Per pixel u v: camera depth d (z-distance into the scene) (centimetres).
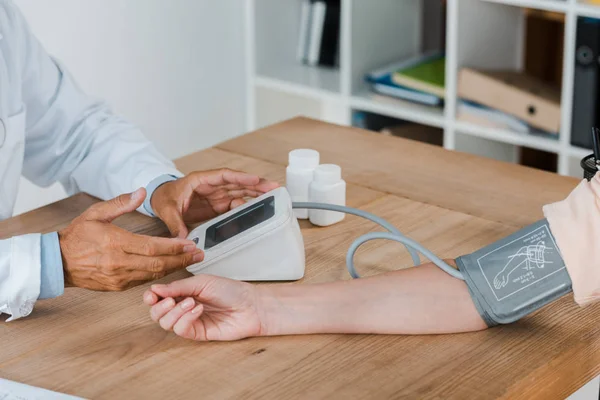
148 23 312
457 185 158
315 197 142
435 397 100
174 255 119
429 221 143
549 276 113
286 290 115
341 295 115
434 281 116
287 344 111
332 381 103
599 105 257
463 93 288
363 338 112
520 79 290
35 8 279
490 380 103
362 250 134
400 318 113
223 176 142
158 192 146
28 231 143
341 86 315
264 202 132
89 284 121
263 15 334
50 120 166
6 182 158
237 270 126
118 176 155
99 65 302
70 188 168
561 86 290
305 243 137
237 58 347
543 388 107
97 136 163
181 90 330
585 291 112
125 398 101
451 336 113
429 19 331
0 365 108
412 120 324
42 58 167
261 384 103
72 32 292
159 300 112
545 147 270
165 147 331
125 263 117
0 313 120
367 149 175
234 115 352
